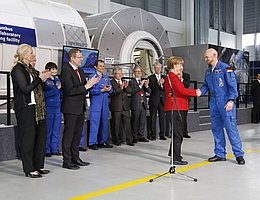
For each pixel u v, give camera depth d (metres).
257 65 18.84
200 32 16.67
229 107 4.87
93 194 3.54
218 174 4.39
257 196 3.46
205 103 11.98
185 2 16.62
